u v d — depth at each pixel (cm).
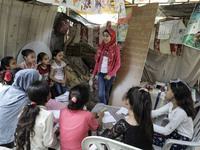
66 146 130
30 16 281
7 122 147
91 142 107
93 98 346
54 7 312
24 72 151
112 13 407
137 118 113
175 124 150
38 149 126
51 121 127
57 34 378
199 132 156
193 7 275
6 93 156
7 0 236
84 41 411
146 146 114
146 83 354
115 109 196
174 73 347
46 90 133
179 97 152
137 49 305
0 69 229
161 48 336
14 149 141
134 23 321
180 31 307
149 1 325
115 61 280
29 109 123
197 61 320
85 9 232
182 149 150
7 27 252
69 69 359
